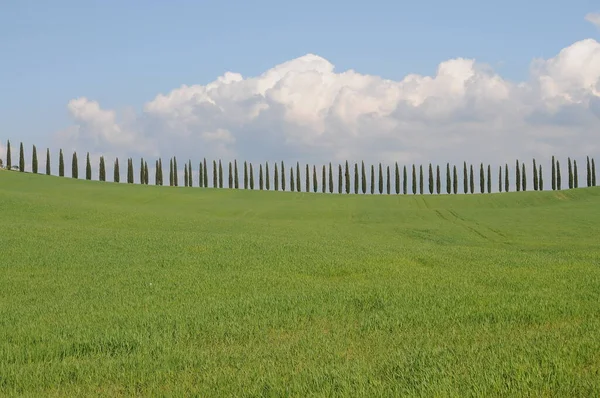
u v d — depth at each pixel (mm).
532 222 58719
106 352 10500
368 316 13172
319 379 8180
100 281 19734
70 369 9266
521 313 12977
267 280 19500
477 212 69125
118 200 75625
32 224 41125
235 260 24500
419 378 8070
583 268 22625
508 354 9133
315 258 25000
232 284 18625
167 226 46594
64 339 11242
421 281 19109
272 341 11203
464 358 9094
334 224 56812
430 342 10641
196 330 11898
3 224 39219
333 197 91250
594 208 70625
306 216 66500
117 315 13594
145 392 8273
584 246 39562
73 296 17000
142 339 11031
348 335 11477
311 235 43719
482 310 13453
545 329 11727
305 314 13383
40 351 10406
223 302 15102
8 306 15562
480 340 10758
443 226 55594
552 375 7953
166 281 19516
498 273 21016
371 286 17688
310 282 19125
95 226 45031
